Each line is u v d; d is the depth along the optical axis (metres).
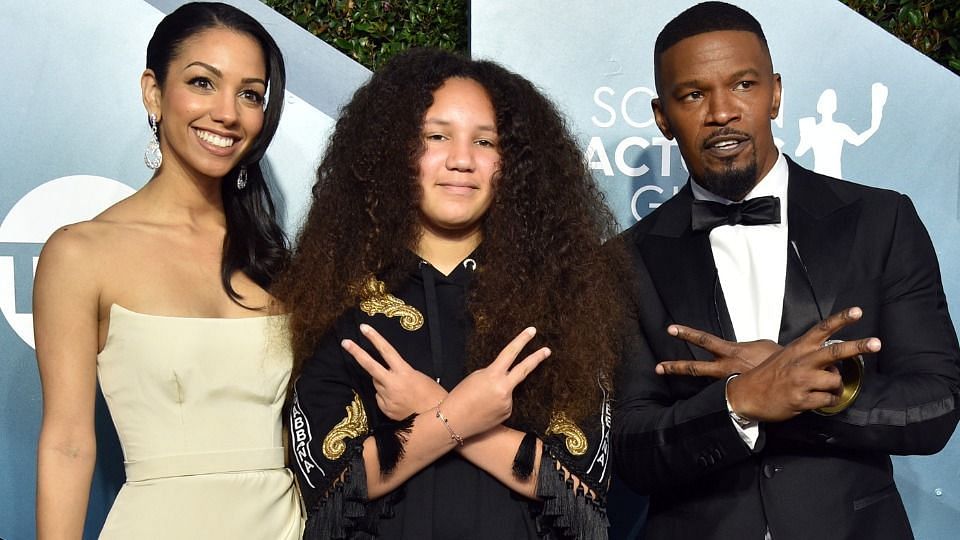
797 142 2.89
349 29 3.64
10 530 2.74
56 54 2.74
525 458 1.94
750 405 1.93
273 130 2.37
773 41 2.88
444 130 2.07
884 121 2.87
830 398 1.86
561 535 1.98
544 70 2.91
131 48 2.77
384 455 1.91
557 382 2.05
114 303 2.10
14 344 2.74
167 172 2.27
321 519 1.94
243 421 2.16
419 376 1.94
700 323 2.17
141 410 2.09
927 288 2.12
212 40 2.21
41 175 2.74
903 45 2.86
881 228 2.14
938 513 2.83
